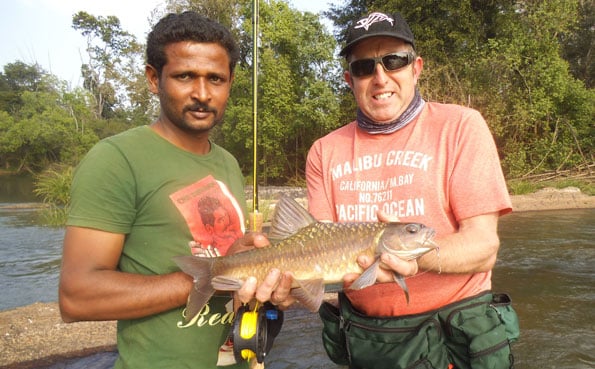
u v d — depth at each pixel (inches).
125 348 31.0
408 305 39.8
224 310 33.6
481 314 37.9
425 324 38.7
